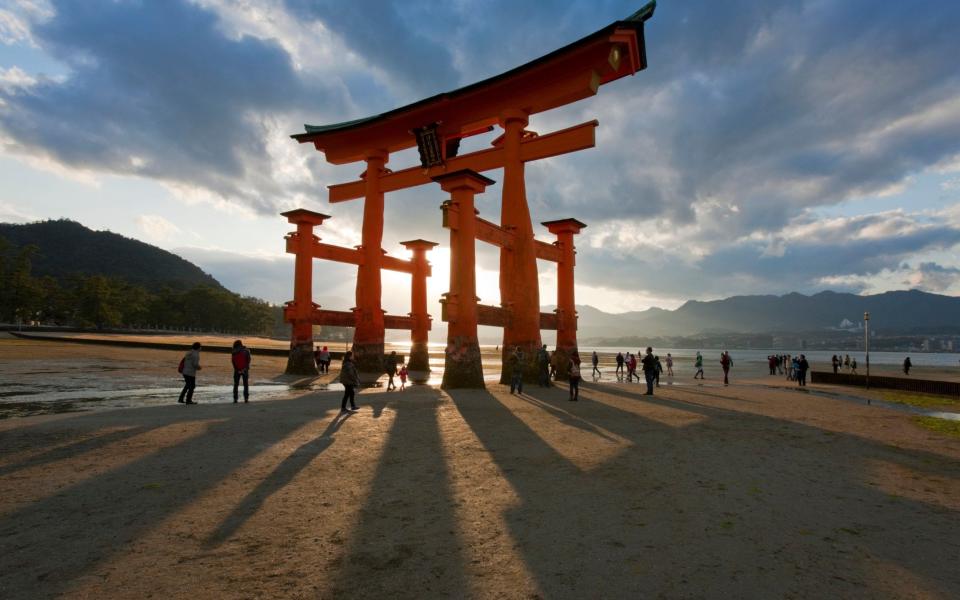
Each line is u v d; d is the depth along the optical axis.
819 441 10.87
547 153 25.67
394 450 9.40
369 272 33.56
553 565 4.57
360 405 15.98
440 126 29.56
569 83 25.05
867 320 28.94
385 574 4.35
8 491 6.56
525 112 27.05
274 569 4.42
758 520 5.84
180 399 16.05
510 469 8.09
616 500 6.52
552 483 7.29
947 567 4.64
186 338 98.38
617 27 22.23
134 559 4.58
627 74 25.25
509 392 21.89
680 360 91.50
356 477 7.50
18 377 25.27
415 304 39.66
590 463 8.54
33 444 9.34
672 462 8.66
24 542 4.95
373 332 33.06
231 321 143.62
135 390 21.06
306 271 32.16
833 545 5.14
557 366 30.95
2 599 3.80
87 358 38.16
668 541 5.17
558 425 12.62
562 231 31.84
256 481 7.19
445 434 11.16
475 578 4.29
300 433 10.85
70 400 17.59
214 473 7.55
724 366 29.38
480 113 28.34
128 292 126.56
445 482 7.29
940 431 12.48
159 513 5.82
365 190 34.97
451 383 23.48
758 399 19.97
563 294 31.62
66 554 4.67
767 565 4.62
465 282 23.69
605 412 15.29
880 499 6.74
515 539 5.19
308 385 25.27
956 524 5.82
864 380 28.39
